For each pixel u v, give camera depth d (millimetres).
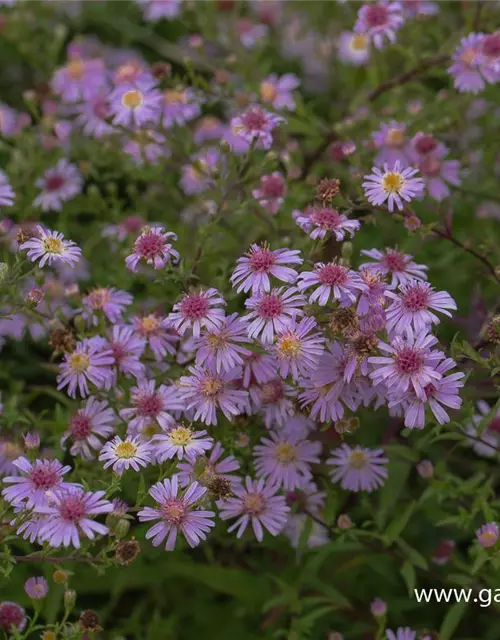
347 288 475
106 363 504
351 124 588
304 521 521
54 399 586
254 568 544
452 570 549
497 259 573
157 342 516
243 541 525
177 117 586
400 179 498
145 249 495
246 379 487
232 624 547
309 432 520
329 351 481
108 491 472
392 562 535
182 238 574
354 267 561
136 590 566
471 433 538
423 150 565
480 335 502
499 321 483
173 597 554
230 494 488
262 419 507
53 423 522
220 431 506
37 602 486
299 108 591
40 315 525
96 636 538
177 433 483
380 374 467
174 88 597
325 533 527
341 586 541
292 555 529
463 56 560
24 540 500
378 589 547
